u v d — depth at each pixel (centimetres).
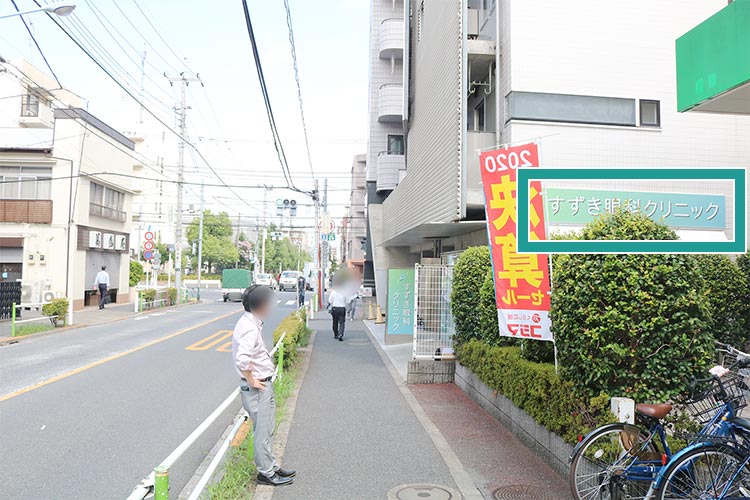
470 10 1377
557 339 513
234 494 453
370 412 767
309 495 471
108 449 597
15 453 580
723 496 378
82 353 1248
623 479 407
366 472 530
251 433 537
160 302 2786
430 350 1014
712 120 1173
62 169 2350
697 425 456
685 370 452
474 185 1174
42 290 2280
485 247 935
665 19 1173
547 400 544
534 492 480
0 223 2314
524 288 612
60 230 2330
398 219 1838
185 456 582
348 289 1677
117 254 2883
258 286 497
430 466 548
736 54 509
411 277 1540
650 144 1154
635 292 446
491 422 717
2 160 2323
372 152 2627
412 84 1694
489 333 785
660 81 1165
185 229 6303
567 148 1129
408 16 1709
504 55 1170
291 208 3281
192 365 1113
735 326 869
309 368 1130
